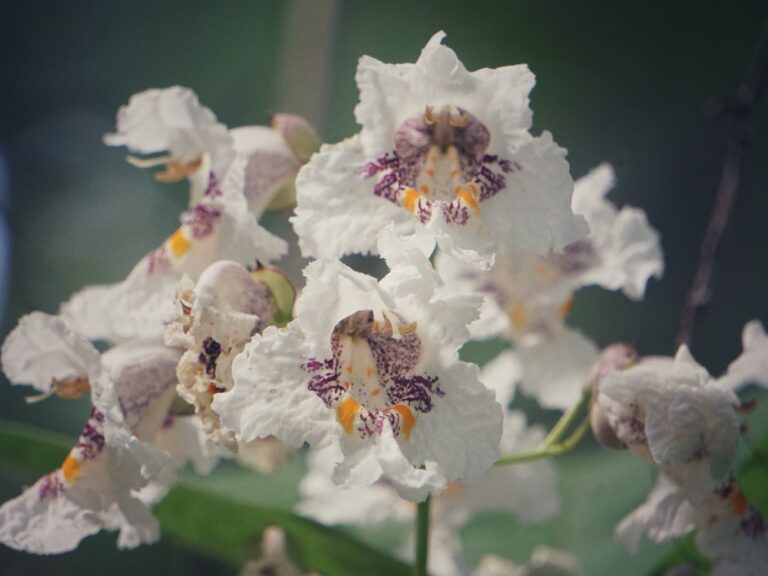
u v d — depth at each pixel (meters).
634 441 0.30
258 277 0.28
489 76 0.28
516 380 0.38
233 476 0.41
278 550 0.33
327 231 0.27
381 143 0.28
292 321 0.26
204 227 0.30
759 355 0.30
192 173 0.31
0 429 0.31
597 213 0.35
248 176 0.31
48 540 0.29
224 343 0.27
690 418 0.29
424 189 0.28
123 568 0.48
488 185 0.28
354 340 0.27
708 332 0.60
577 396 0.36
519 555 0.39
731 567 0.31
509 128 0.28
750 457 0.34
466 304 0.26
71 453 0.29
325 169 0.28
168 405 0.29
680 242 0.61
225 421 0.25
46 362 0.29
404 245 0.26
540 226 0.28
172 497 0.32
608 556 0.37
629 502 0.38
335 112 0.61
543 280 0.34
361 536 0.38
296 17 0.56
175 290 0.28
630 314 0.57
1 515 0.29
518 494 0.37
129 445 0.27
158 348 0.29
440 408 0.26
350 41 0.61
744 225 0.61
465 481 0.26
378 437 0.26
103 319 0.31
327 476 0.38
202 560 0.40
